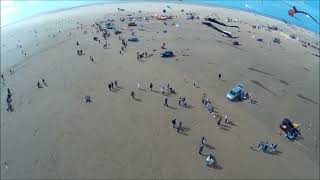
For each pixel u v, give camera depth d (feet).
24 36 262.06
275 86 198.49
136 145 135.44
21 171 121.49
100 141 136.67
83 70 196.65
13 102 165.48
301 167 133.59
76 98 167.32
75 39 247.29
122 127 146.00
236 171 126.72
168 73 195.93
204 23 301.84
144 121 150.71
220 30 287.28
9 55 223.51
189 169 125.18
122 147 133.90
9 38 259.60
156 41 246.27
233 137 145.07
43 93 172.65
